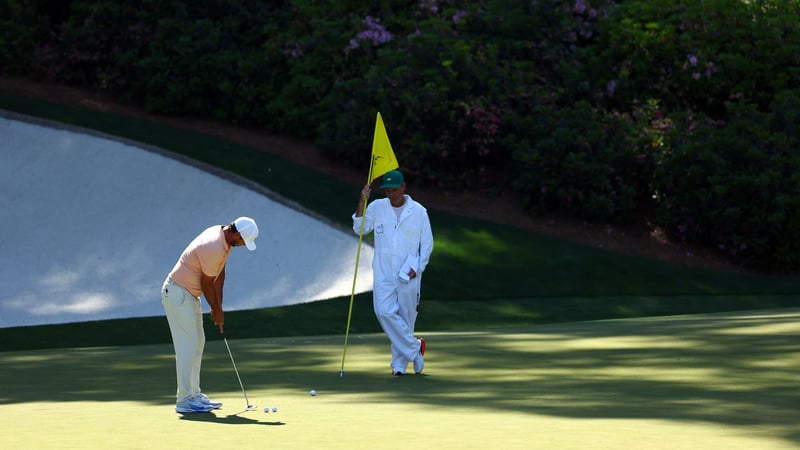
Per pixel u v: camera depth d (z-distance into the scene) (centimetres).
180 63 10681
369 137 9556
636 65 9919
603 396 3048
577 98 10019
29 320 7194
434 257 8112
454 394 3178
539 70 10094
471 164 9819
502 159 9912
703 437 2312
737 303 7812
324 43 10331
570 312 7362
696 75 9712
